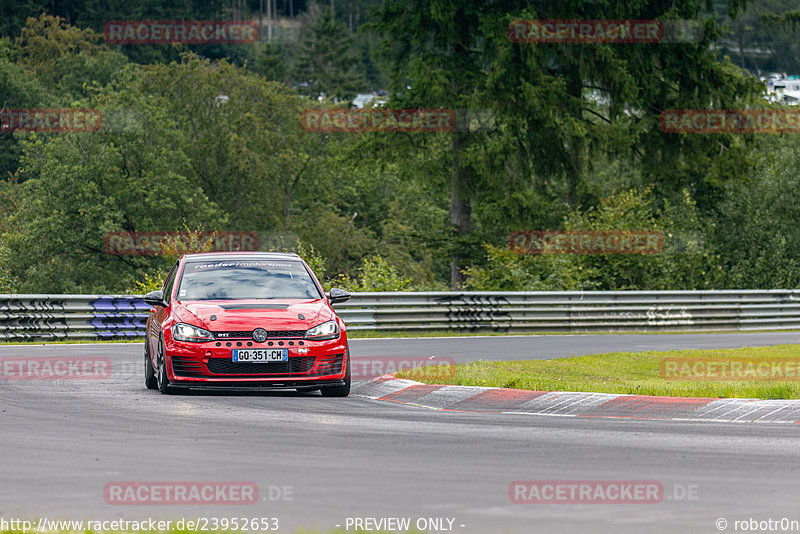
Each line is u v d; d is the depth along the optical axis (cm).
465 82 15475
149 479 2586
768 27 17275
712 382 5031
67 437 3262
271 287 4800
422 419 3812
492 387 4516
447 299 9481
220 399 4362
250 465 2788
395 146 15650
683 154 16312
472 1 15450
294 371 4381
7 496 2388
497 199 15625
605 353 6888
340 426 3569
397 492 2438
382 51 16275
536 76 15112
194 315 4453
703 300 10762
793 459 2938
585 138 15600
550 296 9912
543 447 3138
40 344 7606
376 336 8956
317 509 2256
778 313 11269
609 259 13550
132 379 5197
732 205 16625
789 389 4453
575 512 2248
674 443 3238
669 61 16038
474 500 2355
